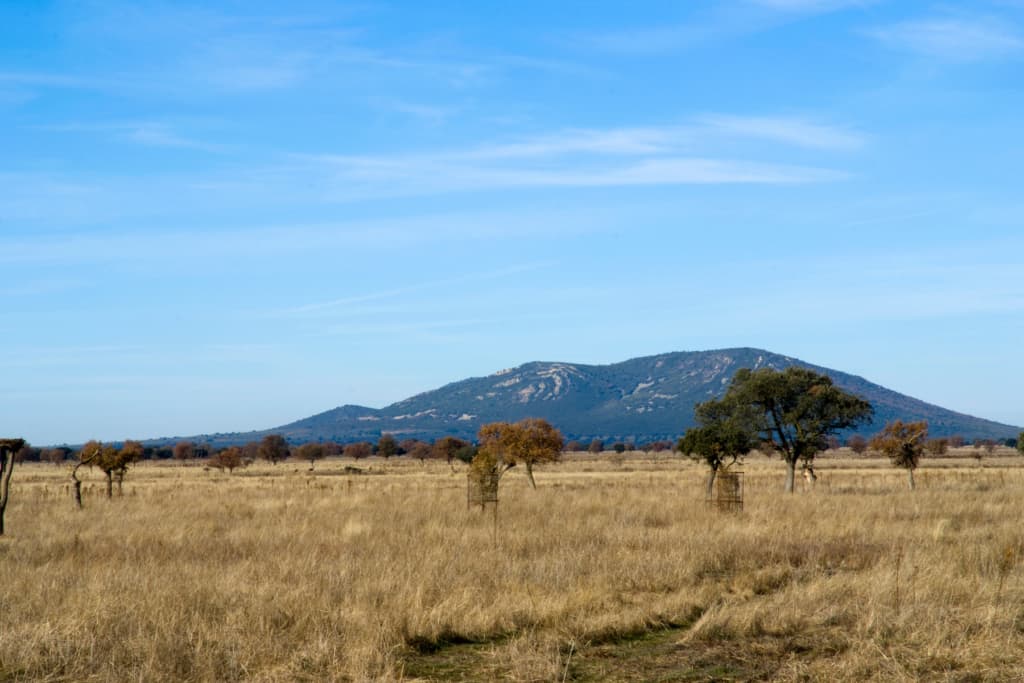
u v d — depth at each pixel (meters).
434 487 54.06
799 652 11.87
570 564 17.55
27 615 13.05
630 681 10.62
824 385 48.44
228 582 15.52
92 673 10.47
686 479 71.56
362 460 193.50
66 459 180.25
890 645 11.81
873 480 61.78
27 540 23.53
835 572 17.69
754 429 47.44
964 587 15.00
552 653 11.62
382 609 13.38
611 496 40.47
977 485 47.69
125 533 25.34
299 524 27.61
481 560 18.09
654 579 16.38
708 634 12.62
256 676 10.35
